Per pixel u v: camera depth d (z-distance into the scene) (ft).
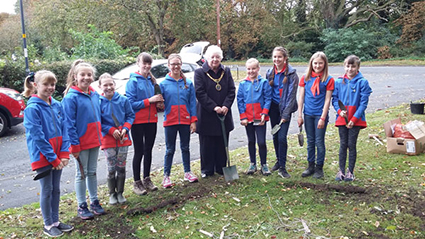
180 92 14.82
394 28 100.73
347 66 14.10
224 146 16.14
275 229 11.37
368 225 11.25
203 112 15.57
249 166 16.98
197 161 18.80
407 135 17.16
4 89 27.86
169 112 14.78
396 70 62.44
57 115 11.50
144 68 14.29
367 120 24.03
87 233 11.55
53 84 11.17
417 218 11.40
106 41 52.39
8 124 27.43
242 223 11.87
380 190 13.39
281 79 15.24
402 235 10.62
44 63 38.34
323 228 11.26
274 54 14.97
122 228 11.82
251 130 15.75
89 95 12.44
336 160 16.98
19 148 23.63
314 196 13.44
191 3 72.95
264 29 111.14
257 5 107.55
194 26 80.69
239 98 15.80
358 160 16.81
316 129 14.74
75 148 12.05
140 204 13.44
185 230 11.55
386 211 11.97
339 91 14.46
